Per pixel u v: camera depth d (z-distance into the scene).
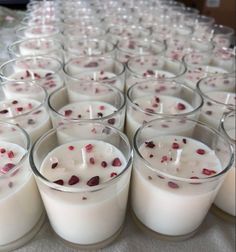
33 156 0.18
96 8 0.54
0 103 0.27
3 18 0.49
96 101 0.28
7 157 0.21
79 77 0.32
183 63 0.34
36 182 0.19
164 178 0.18
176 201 0.18
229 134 0.23
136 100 0.29
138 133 0.21
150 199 0.19
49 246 0.20
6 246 0.19
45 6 0.52
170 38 0.43
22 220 0.19
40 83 0.29
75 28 0.44
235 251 0.20
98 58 0.35
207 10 0.59
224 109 0.27
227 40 0.44
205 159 0.21
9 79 0.29
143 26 0.47
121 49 0.38
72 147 0.22
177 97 0.30
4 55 0.38
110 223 0.19
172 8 0.54
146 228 0.21
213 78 0.32
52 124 0.25
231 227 0.22
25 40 0.39
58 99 0.27
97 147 0.22
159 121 0.23
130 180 0.21
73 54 0.37
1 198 0.18
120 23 0.48
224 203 0.22
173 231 0.20
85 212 0.18
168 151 0.22
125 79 0.32
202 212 0.20
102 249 0.20
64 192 0.17
